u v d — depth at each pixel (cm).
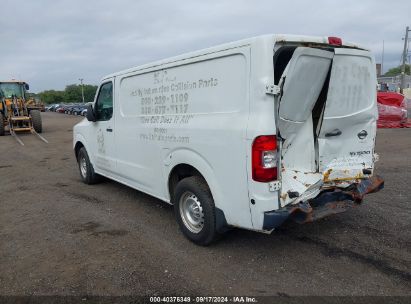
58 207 606
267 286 347
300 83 359
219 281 358
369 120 441
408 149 1080
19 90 2102
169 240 455
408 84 4366
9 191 728
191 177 431
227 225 397
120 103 575
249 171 350
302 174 399
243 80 355
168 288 348
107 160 641
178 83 441
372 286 342
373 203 566
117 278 368
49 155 1201
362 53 404
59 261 408
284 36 345
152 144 496
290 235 456
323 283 349
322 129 408
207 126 393
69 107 5375
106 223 523
